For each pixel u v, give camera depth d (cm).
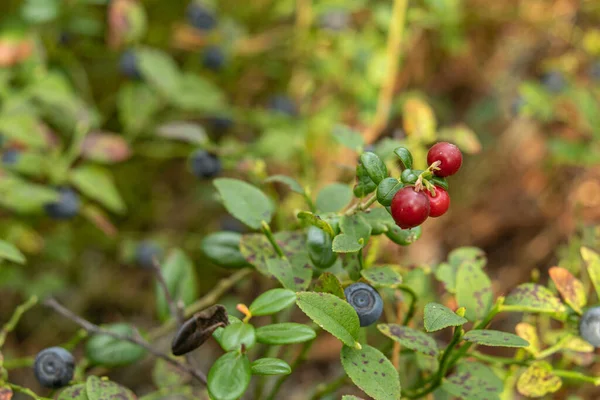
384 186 35
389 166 42
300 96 68
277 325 35
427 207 34
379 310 37
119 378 57
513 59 77
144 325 65
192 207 70
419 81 75
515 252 70
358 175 36
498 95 77
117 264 67
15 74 56
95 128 59
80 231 67
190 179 72
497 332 36
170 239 66
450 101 79
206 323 35
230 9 75
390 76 57
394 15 57
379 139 65
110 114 69
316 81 69
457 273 39
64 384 39
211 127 66
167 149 67
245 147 57
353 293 37
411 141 47
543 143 72
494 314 38
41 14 56
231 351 34
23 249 59
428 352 36
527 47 77
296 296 35
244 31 71
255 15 76
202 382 39
